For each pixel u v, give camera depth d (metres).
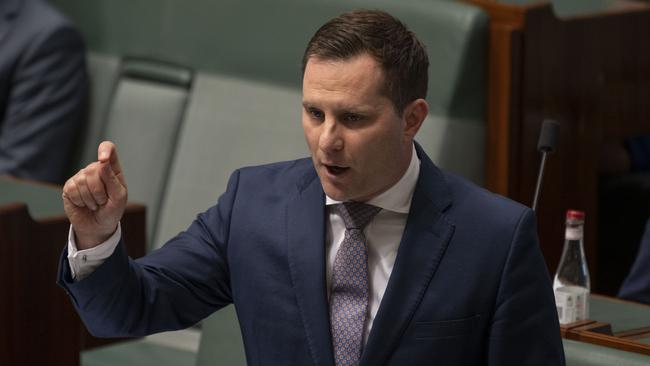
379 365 5.64
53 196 10.69
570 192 12.13
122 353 11.40
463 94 11.25
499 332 5.63
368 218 5.84
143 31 13.59
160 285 5.85
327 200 5.93
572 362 7.07
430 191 5.85
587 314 7.59
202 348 8.05
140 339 11.80
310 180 6.04
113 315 5.68
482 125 11.40
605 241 13.98
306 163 6.19
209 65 12.95
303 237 5.88
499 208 5.80
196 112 12.86
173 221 12.70
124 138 13.39
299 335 5.79
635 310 8.02
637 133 12.88
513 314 5.63
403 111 5.55
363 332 5.75
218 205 6.20
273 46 12.41
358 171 5.51
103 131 13.78
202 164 12.66
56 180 13.91
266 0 12.50
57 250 9.80
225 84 12.73
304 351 5.77
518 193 11.52
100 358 11.24
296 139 12.09
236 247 6.01
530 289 5.68
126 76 13.73
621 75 12.56
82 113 14.05
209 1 12.97
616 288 14.02
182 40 13.18
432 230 5.77
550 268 11.94
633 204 13.74
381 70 5.39
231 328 7.96
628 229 13.83
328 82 5.39
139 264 5.91
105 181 5.34
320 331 5.71
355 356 5.70
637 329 7.54
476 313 5.66
